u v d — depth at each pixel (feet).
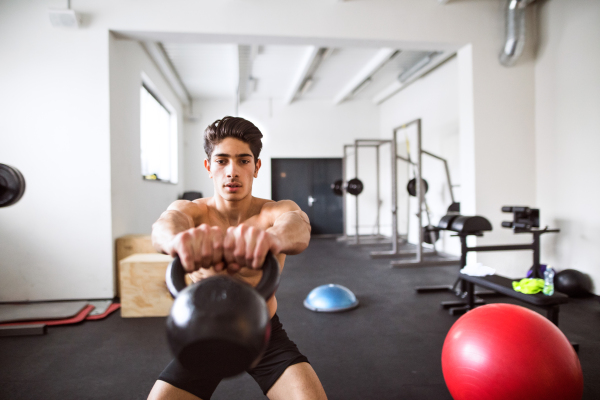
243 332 1.18
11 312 9.10
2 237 10.00
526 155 13.04
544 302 6.40
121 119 11.60
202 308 1.18
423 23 12.45
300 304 10.21
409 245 21.67
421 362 6.52
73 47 10.36
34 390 5.71
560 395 3.65
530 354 3.72
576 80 11.55
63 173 10.26
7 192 4.91
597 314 9.05
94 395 5.56
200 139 25.38
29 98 10.15
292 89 22.53
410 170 22.36
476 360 3.90
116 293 10.62
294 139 26.32
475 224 9.97
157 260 9.32
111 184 10.51
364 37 12.05
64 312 9.07
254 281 2.81
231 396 5.51
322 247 21.56
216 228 1.58
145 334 8.04
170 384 2.60
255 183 26.00
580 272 10.81
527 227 10.26
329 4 11.84
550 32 12.49
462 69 13.25
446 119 18.35
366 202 27.22
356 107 26.84
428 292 11.28
